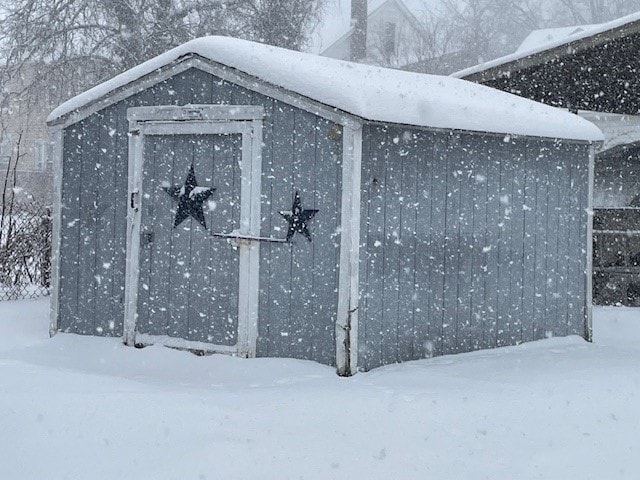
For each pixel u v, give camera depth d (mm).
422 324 7516
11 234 10969
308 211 7043
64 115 8297
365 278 6926
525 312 8586
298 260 7090
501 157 8297
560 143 8961
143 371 7090
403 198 7285
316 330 6992
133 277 7852
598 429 5047
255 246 7266
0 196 25250
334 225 6898
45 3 18391
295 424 4984
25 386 5770
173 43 19125
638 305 12352
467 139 7930
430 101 7527
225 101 7488
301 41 20969
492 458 4445
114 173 8125
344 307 6746
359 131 6789
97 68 18859
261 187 7281
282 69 7078
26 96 18828
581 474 4184
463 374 6789
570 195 9094
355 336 6758
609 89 11438
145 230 7855
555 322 8930
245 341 7242
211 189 7535
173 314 7676
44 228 11242
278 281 7188
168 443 4543
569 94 11797
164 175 7785
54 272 8414
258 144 7273
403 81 8211
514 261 8453
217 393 5844
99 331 8156
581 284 9234
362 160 6891
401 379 6465
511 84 11305
